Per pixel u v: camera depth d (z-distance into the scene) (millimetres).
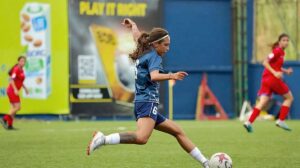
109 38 67938
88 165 26594
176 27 70938
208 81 71625
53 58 66750
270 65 44812
